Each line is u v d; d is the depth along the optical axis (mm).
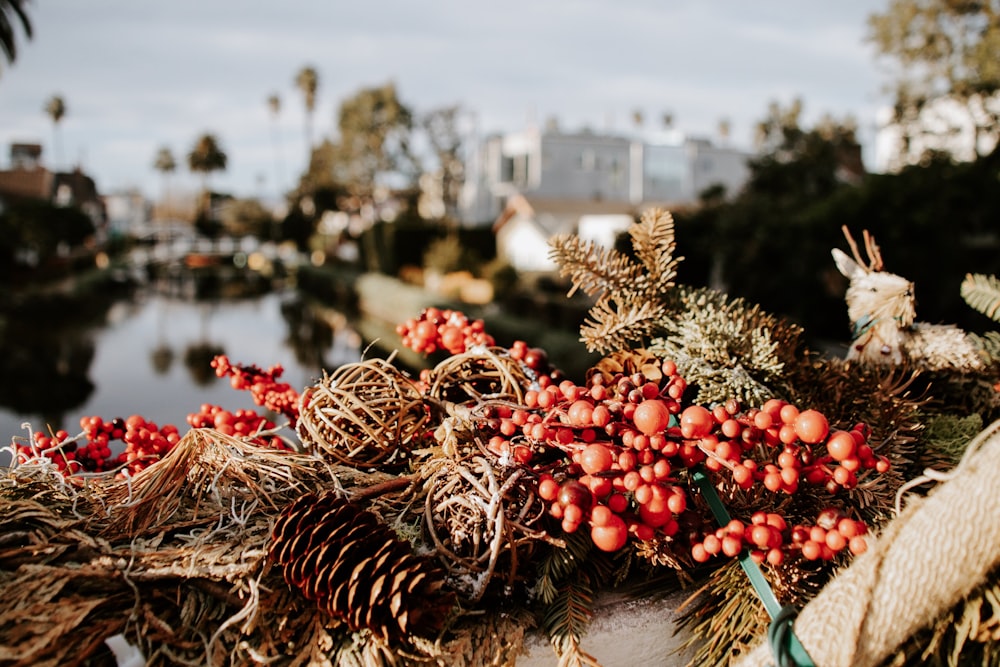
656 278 1473
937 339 1505
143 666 960
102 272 33812
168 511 1152
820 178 18625
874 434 1345
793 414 1043
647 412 1013
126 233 75250
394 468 1385
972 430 1405
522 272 23000
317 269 32188
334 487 1199
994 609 964
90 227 40688
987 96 14656
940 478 899
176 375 11312
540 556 1111
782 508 1180
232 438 1211
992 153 10594
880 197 10727
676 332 1464
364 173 43000
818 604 912
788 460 1054
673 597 1151
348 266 33781
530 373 1413
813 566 1175
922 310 10258
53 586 969
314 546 968
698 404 1330
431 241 27672
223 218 81750
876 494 1217
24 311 20297
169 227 77438
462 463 1122
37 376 11180
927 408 1523
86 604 962
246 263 55250
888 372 1491
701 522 1098
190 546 1055
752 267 12078
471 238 28844
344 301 25125
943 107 15914
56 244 34344
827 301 11570
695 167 36594
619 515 1062
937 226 10094
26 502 1100
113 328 17953
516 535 1072
